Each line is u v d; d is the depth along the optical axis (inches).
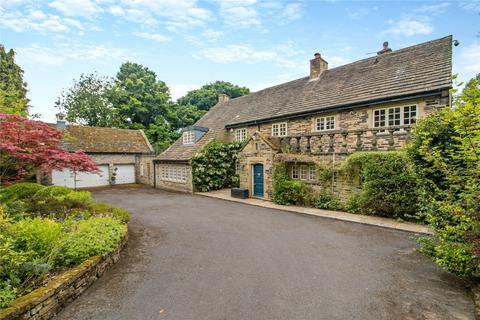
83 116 1151.0
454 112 157.2
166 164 759.7
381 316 135.0
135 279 181.0
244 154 563.5
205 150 665.0
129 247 248.1
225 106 882.1
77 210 294.0
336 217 362.6
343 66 593.9
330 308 143.0
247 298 154.4
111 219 260.1
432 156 171.2
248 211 421.1
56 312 139.6
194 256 224.5
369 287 166.2
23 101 601.0
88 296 158.4
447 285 167.3
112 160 882.1
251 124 654.5
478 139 140.9
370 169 355.6
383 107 417.4
